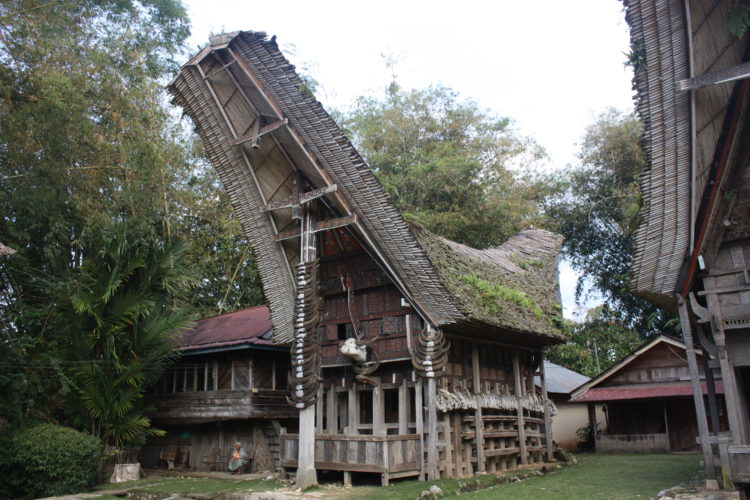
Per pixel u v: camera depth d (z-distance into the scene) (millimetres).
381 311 10781
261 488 9672
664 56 7891
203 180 19078
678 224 8008
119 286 12344
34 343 12539
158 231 17906
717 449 7992
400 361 10578
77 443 10531
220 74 10891
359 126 25781
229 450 13555
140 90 15297
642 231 8359
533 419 13516
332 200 10516
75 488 10344
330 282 11484
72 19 14070
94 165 14383
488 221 22859
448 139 25500
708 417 16109
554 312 14930
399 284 10273
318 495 8570
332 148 9891
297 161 10898
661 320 22922
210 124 11523
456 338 11211
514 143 25062
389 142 25094
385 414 12250
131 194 14508
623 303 24750
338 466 9641
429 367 9875
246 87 10727
